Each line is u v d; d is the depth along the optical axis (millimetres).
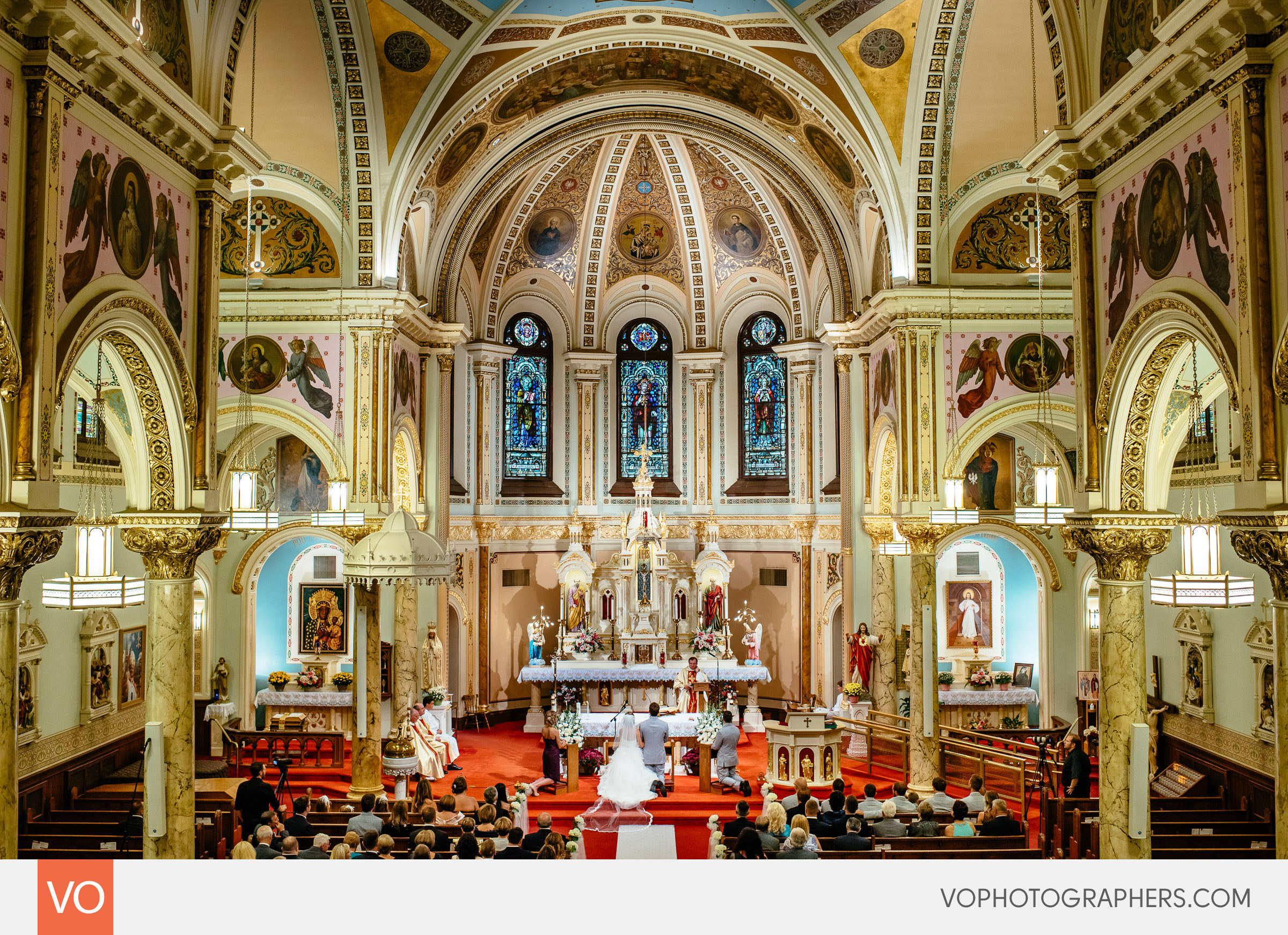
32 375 8945
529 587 31703
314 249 20734
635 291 32875
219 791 16781
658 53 23094
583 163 29641
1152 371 11375
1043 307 20641
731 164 28906
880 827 14055
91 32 9266
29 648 17109
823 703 29516
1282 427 8586
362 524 19422
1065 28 12328
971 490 25969
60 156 9297
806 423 30734
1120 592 11906
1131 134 11180
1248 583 11086
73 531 18016
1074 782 16656
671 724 22547
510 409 32000
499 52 21062
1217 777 18672
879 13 19141
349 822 14164
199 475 12273
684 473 32781
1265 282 8711
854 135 21047
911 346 20562
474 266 30297
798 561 30844
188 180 12219
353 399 20516
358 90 19719
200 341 12328
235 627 25750
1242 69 8836
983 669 25312
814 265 30297
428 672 25391
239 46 13055
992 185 20500
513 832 12430
